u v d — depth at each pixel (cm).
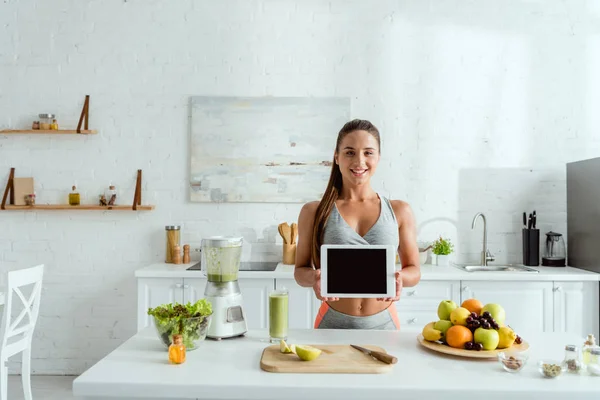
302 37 386
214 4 387
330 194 201
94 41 387
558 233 371
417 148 386
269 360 146
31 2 387
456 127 386
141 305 337
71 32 387
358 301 195
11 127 387
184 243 386
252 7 387
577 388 129
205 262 176
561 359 154
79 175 387
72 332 387
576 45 385
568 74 385
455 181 386
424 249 375
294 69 386
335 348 160
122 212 388
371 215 198
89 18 387
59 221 388
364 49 386
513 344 161
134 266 387
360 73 386
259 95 386
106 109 387
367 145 188
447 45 387
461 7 386
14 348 275
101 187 387
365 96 386
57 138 387
